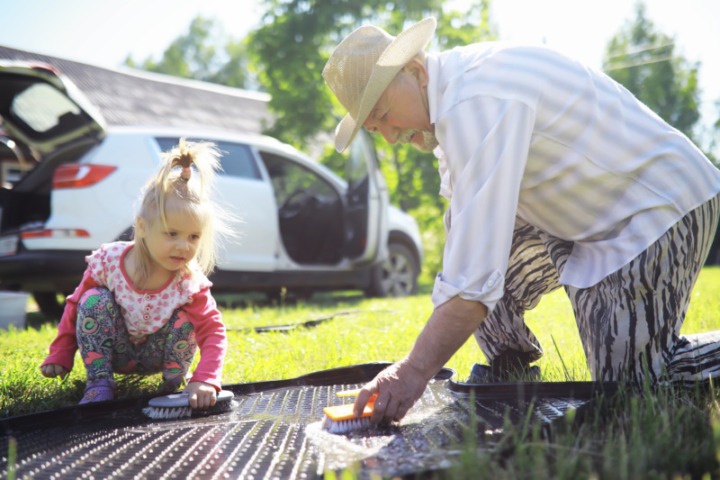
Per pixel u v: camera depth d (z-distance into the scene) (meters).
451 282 1.56
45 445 1.56
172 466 1.38
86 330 2.09
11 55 14.52
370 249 6.21
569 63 1.73
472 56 1.73
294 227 6.32
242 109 17.83
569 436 1.30
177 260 2.05
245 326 3.92
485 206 1.55
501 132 1.58
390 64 1.70
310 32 12.63
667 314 1.70
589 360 1.82
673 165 1.75
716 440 1.12
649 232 1.70
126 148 4.96
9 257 4.86
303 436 1.58
